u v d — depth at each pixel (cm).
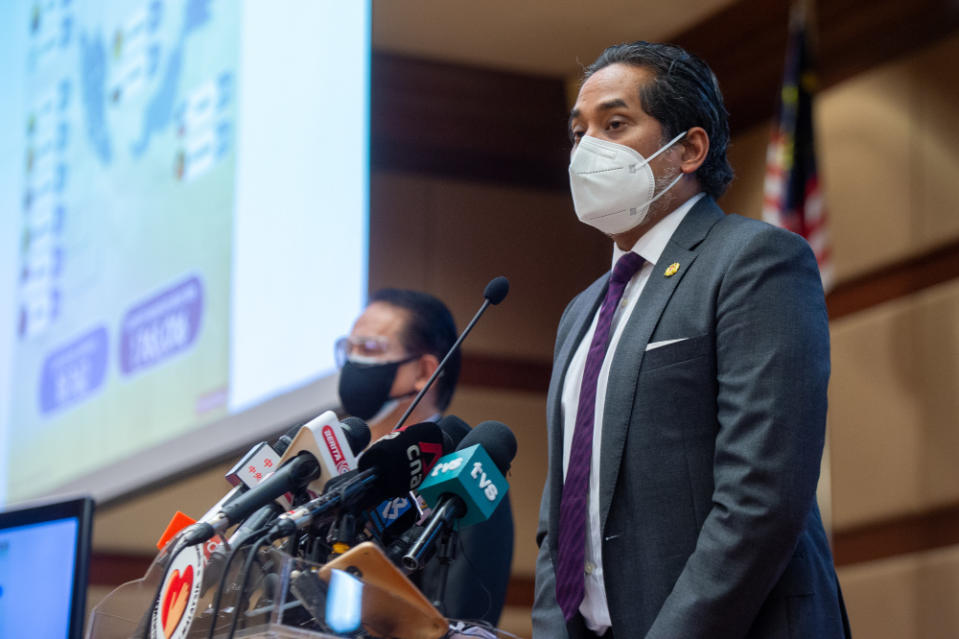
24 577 221
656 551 204
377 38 657
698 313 212
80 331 558
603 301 242
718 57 639
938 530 544
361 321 342
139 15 564
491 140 682
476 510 191
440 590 190
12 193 617
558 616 219
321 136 471
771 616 197
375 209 658
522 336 661
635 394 212
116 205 552
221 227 496
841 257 599
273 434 448
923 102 576
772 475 192
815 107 577
